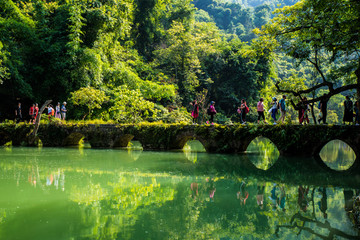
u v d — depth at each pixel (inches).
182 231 195.0
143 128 671.1
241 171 414.3
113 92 906.7
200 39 1430.9
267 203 263.6
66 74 867.4
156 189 305.6
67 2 941.8
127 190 298.7
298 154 519.2
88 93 771.4
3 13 893.2
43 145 741.3
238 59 1461.6
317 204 262.1
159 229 196.9
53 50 863.1
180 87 1369.3
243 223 212.7
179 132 634.2
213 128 591.5
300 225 210.4
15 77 800.9
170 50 1317.7
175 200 267.7
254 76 1439.5
